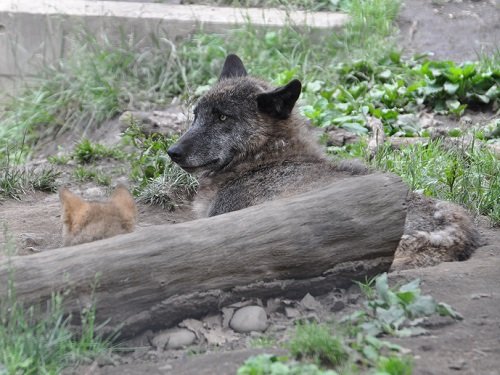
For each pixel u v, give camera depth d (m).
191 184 13.81
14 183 14.22
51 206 13.33
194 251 7.59
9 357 6.71
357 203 8.12
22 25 22.02
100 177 14.78
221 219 7.90
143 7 23.22
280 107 11.15
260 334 7.61
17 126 21.02
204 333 7.61
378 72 20.12
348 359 6.69
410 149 14.51
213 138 11.40
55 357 7.00
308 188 10.25
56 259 7.35
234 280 7.74
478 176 12.90
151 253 7.48
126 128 18.02
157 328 7.64
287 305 8.02
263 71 20.84
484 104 18.14
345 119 16.73
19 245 10.89
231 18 22.77
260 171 11.08
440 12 23.16
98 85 21.12
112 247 7.48
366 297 8.09
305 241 7.90
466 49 21.50
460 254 9.82
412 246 9.60
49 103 21.59
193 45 22.09
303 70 20.53
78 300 7.25
